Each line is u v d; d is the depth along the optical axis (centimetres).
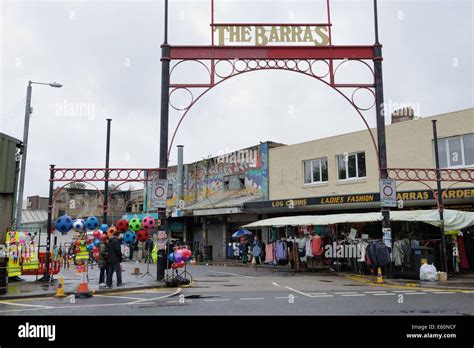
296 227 2547
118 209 4753
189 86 1655
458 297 1142
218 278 1778
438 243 1842
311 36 1705
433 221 1672
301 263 2256
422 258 1595
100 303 1052
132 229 1745
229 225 3120
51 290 1266
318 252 2059
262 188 2855
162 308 959
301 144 2666
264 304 1012
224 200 3077
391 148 2211
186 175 3525
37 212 5125
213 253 3189
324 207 2452
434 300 1080
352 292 1255
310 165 2636
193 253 3222
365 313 880
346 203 2225
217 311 910
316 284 1506
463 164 1970
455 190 1867
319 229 2372
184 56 1666
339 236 2256
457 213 1705
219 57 1669
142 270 2219
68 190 5184
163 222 1584
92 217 1617
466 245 1952
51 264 1580
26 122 1989
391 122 2503
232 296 1167
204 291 1298
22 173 1934
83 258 1722
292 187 2681
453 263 1797
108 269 1366
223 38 1681
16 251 1529
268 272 2127
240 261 2864
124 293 1270
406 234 2025
